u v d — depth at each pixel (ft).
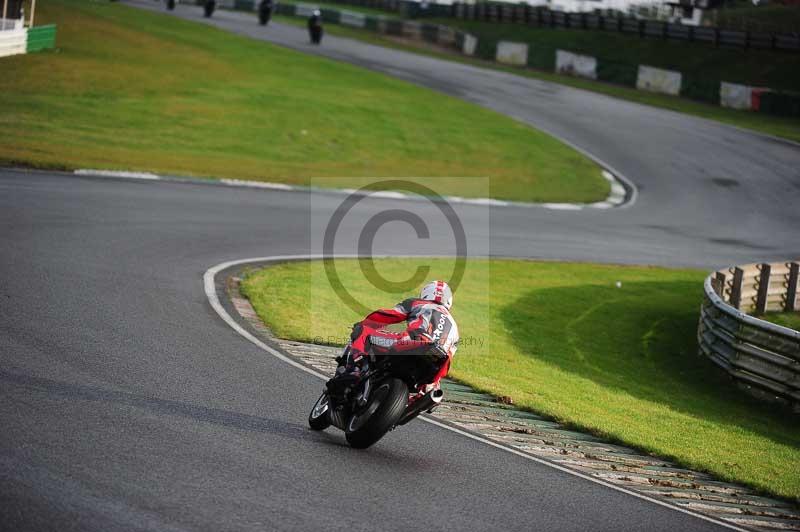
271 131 257.96
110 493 43.62
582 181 262.88
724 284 143.95
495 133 303.68
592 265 172.76
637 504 56.80
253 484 47.70
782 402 107.34
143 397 61.00
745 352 112.16
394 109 313.53
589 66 445.37
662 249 196.85
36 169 166.50
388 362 56.49
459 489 52.90
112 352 71.36
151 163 196.65
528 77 431.02
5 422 51.34
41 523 39.37
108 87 270.67
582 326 129.59
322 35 497.05
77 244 113.19
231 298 101.76
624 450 73.05
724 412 99.86
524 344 112.47
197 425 56.70
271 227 154.30
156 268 108.78
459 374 89.97
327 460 53.93
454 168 256.73
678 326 140.46
